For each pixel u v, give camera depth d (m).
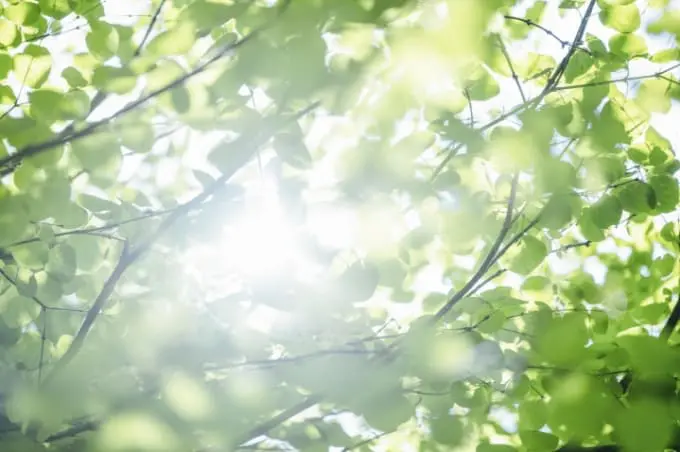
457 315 2.51
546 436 2.23
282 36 1.74
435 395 2.47
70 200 2.24
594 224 2.35
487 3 1.61
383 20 1.65
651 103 2.47
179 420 2.14
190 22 1.84
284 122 1.92
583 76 2.51
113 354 2.19
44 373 2.60
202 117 2.02
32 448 2.28
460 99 2.15
